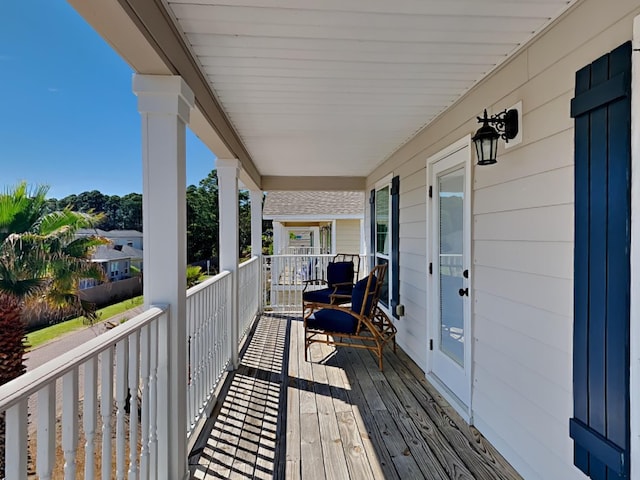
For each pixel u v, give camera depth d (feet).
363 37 6.48
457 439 8.23
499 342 7.83
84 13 4.42
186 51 6.78
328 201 36.65
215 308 10.27
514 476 7.00
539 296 6.57
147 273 6.35
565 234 5.94
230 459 7.45
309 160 17.34
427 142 11.84
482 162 7.38
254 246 21.71
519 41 6.70
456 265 10.09
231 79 8.14
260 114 10.58
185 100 6.50
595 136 5.25
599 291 5.19
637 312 4.65
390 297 16.07
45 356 22.26
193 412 8.24
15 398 3.10
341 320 12.96
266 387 10.95
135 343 5.29
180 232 6.47
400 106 10.00
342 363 13.05
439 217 11.29
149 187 6.32
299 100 9.48
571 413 5.84
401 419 9.07
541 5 5.65
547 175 6.34
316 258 25.23
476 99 8.70
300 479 6.86
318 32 6.32
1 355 13.05
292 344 15.35
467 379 9.12
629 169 4.73
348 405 9.80
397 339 15.19
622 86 4.82
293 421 8.95
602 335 5.15
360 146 14.57
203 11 5.67
